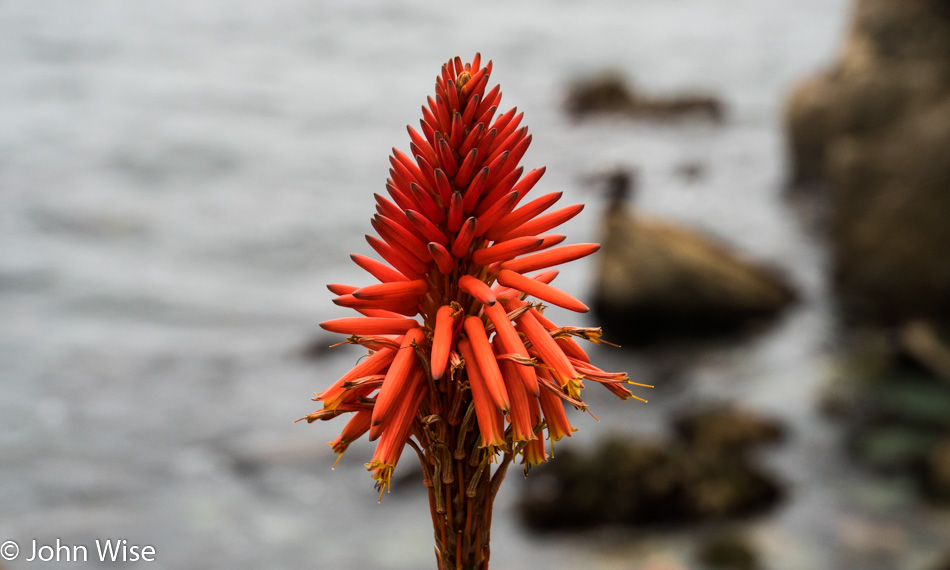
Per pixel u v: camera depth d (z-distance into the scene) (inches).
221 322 482.0
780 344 442.9
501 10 1664.6
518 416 60.4
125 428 365.1
